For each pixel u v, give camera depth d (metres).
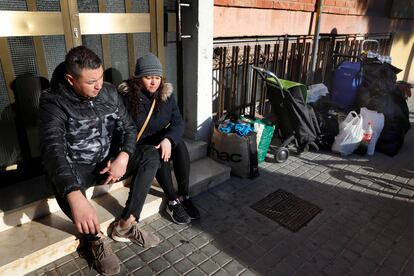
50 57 2.41
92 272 2.09
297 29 4.47
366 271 2.16
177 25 3.03
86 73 1.74
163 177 2.44
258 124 3.44
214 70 3.75
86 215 1.66
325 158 3.82
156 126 2.54
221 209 2.79
